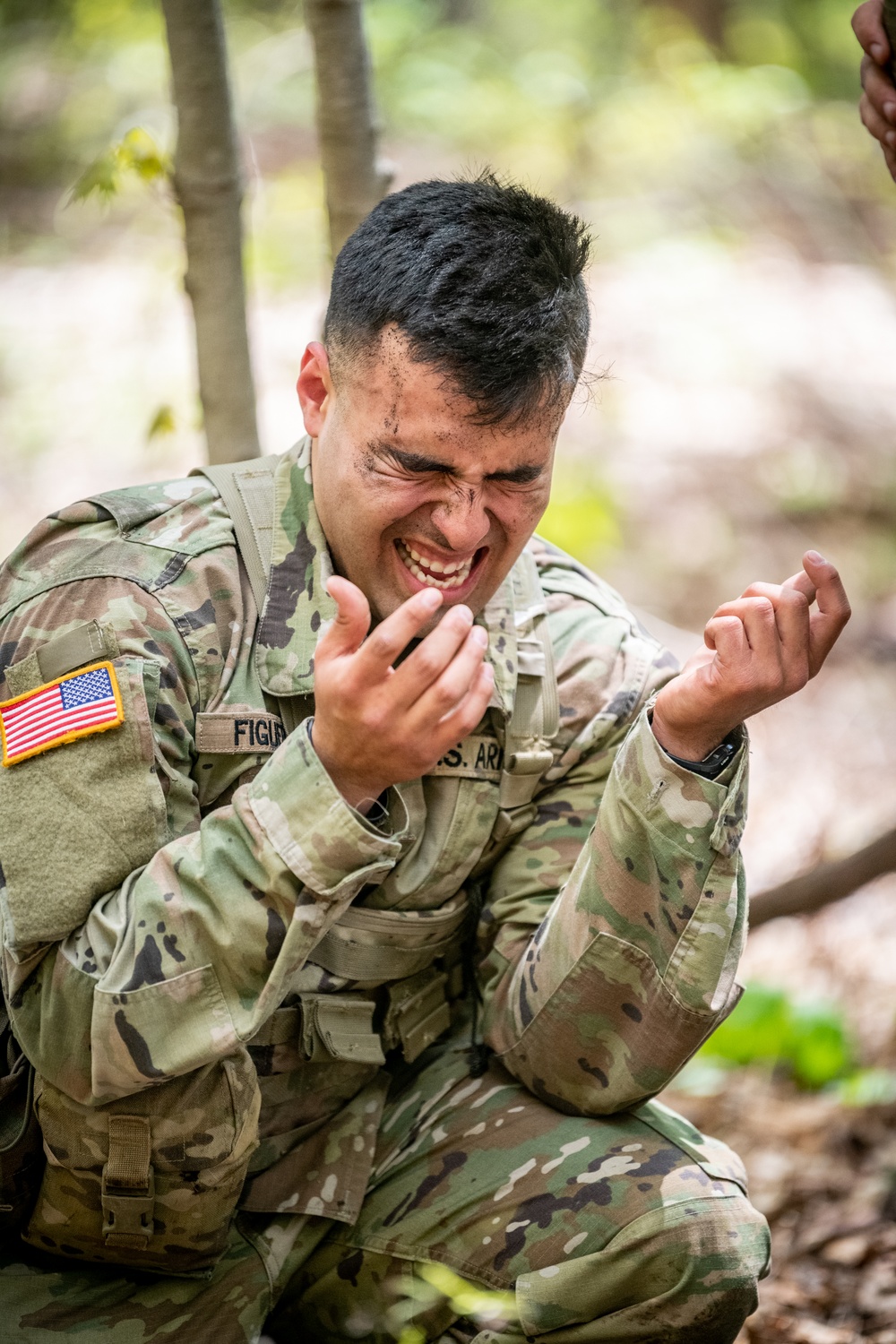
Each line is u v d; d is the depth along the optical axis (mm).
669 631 8141
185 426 9500
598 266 12281
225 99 3688
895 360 11508
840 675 7832
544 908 2998
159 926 2498
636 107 14758
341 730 2355
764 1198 4062
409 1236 2891
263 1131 2932
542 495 2668
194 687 2732
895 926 5691
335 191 3756
